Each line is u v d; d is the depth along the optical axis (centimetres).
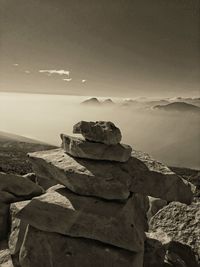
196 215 938
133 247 665
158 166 756
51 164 738
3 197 912
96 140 726
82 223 681
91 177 693
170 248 862
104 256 668
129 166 743
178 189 735
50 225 688
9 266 742
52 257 689
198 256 856
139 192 729
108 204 711
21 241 772
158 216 973
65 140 770
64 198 729
